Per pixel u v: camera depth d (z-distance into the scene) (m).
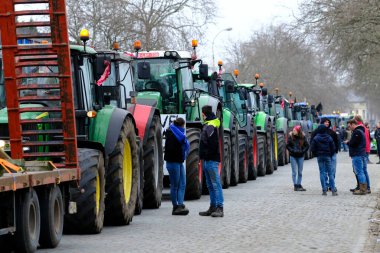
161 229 27.14
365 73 90.81
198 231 26.56
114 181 27.59
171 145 31.53
